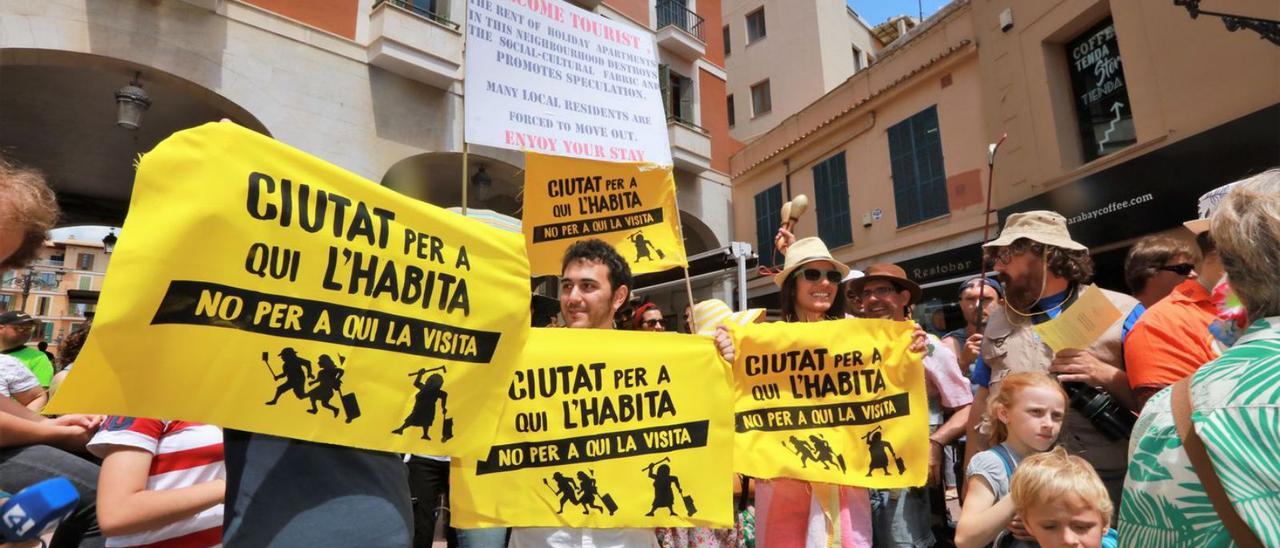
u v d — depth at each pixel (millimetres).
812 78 17922
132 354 1201
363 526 1400
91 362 1157
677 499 2215
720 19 14836
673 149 12367
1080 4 8828
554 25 3336
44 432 2129
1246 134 6770
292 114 7988
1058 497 1944
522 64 3166
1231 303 1676
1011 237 2873
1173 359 2164
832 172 13609
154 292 1234
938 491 3221
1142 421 1275
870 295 3748
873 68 12727
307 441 1440
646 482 2209
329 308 1502
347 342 1519
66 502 1279
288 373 1411
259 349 1377
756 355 2658
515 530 2217
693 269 8484
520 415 2158
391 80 8938
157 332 1232
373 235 1613
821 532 2512
